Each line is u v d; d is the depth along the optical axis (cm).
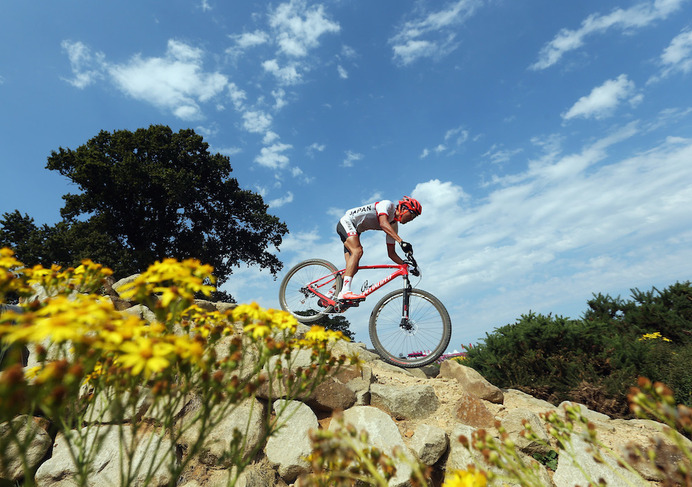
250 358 275
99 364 137
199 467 240
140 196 1639
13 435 88
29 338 81
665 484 122
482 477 110
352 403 316
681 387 435
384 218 462
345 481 124
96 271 163
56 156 1617
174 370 114
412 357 443
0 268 135
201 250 1734
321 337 150
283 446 258
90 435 240
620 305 753
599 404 429
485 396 362
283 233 2047
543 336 521
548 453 280
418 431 285
